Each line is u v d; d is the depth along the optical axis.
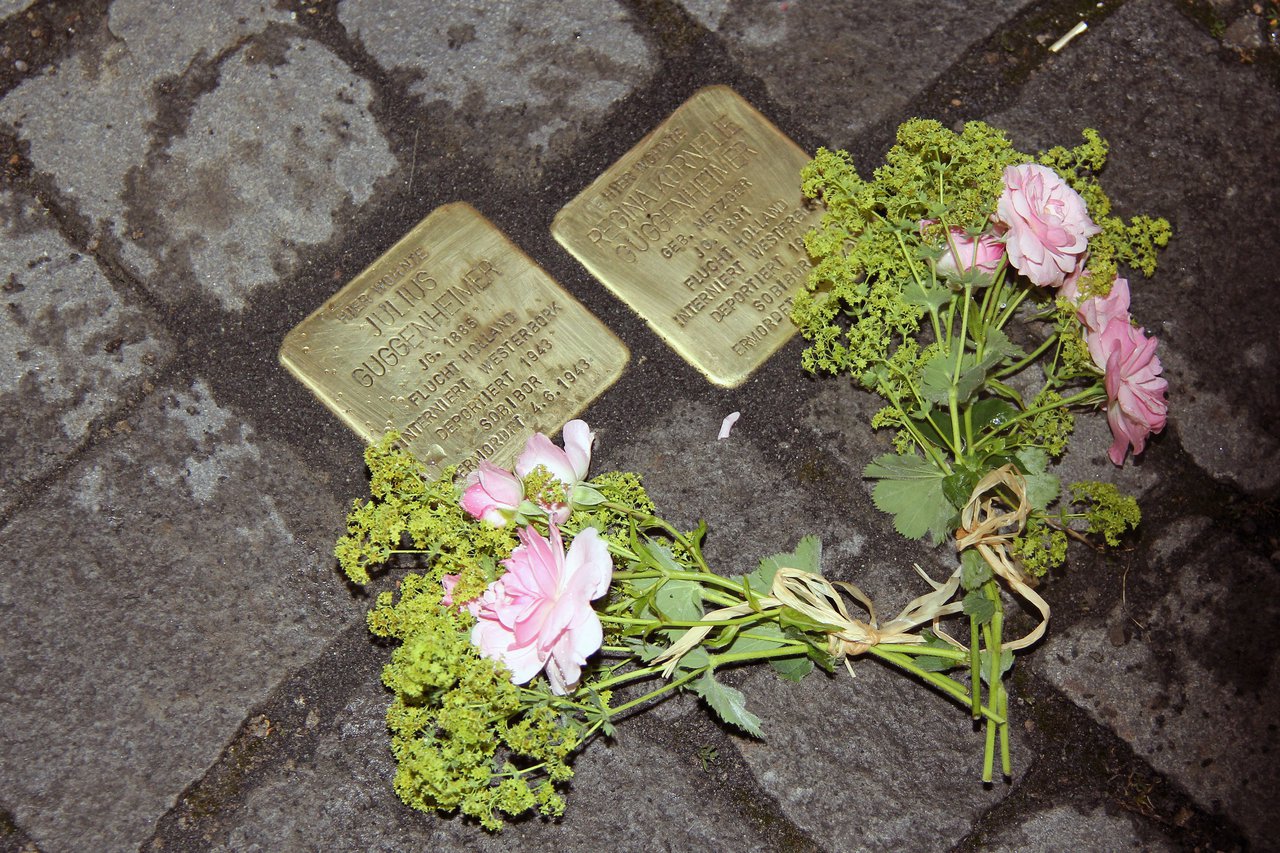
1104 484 0.92
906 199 0.92
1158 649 0.97
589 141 0.99
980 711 0.91
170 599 0.96
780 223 0.97
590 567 0.87
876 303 0.93
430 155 0.98
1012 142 1.00
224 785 0.95
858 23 1.00
